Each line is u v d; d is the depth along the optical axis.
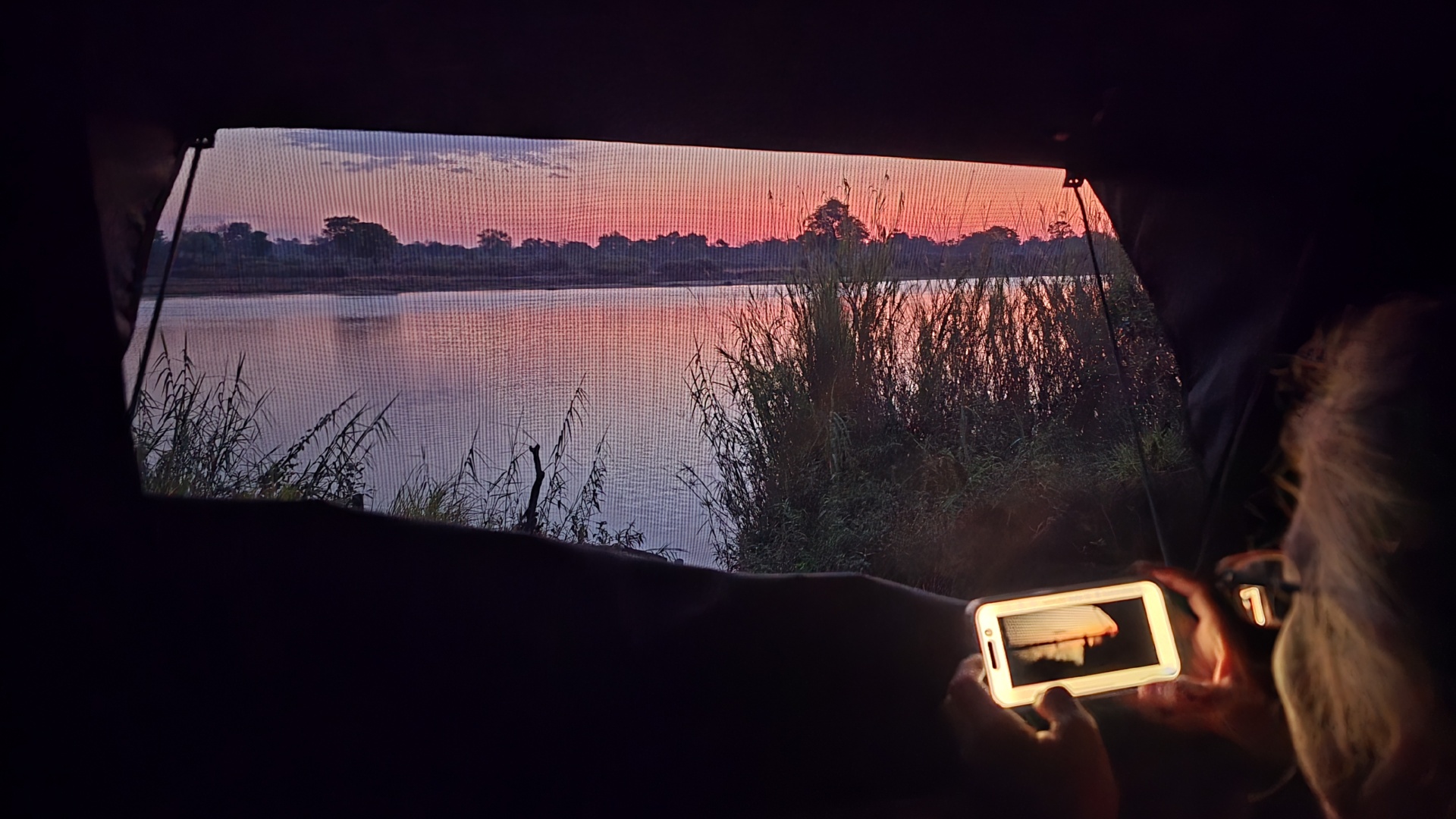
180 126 1.56
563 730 1.61
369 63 1.50
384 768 1.54
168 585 1.48
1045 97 1.69
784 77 1.60
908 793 1.66
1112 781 0.91
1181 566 2.03
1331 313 1.53
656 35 1.49
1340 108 1.56
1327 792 0.91
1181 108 1.69
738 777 1.64
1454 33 1.40
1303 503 0.94
